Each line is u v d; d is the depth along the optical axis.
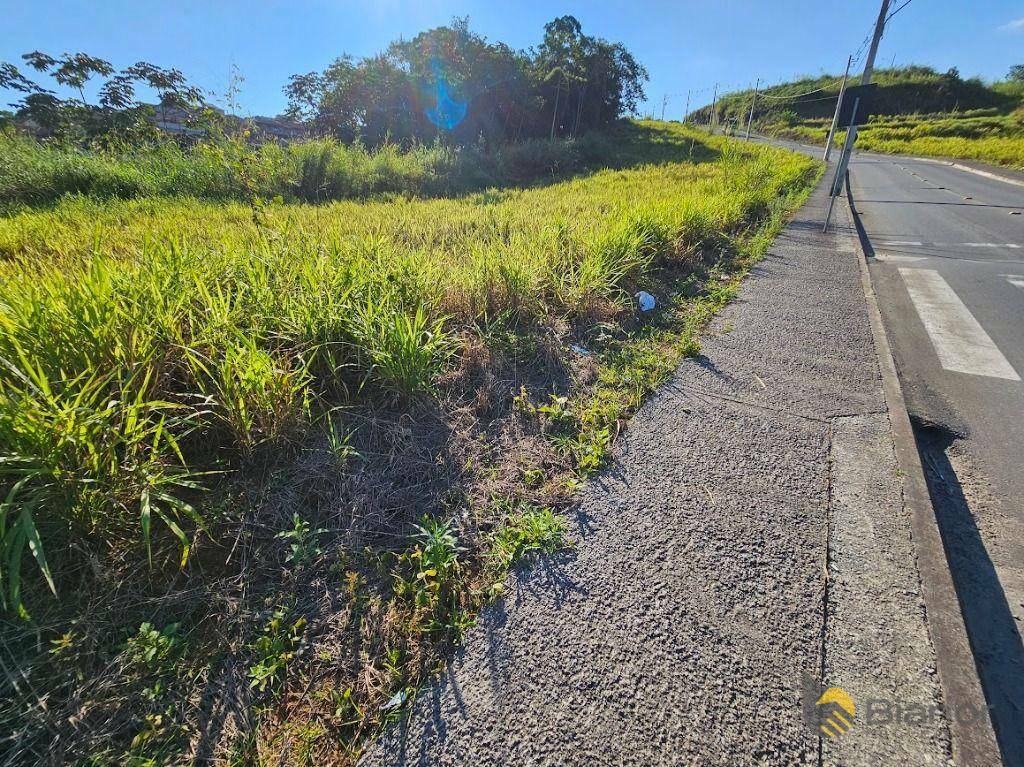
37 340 2.21
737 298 5.43
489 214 8.25
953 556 2.40
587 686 1.60
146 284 2.87
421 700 1.56
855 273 6.40
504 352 3.73
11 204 8.52
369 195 12.68
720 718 1.52
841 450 2.81
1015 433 3.37
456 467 2.59
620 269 5.29
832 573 2.03
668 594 1.92
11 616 1.65
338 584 1.92
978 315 5.56
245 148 7.42
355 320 3.07
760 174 14.07
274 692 1.58
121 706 1.50
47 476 1.79
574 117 34.62
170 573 1.88
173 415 2.42
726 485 2.51
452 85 25.95
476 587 1.95
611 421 3.05
